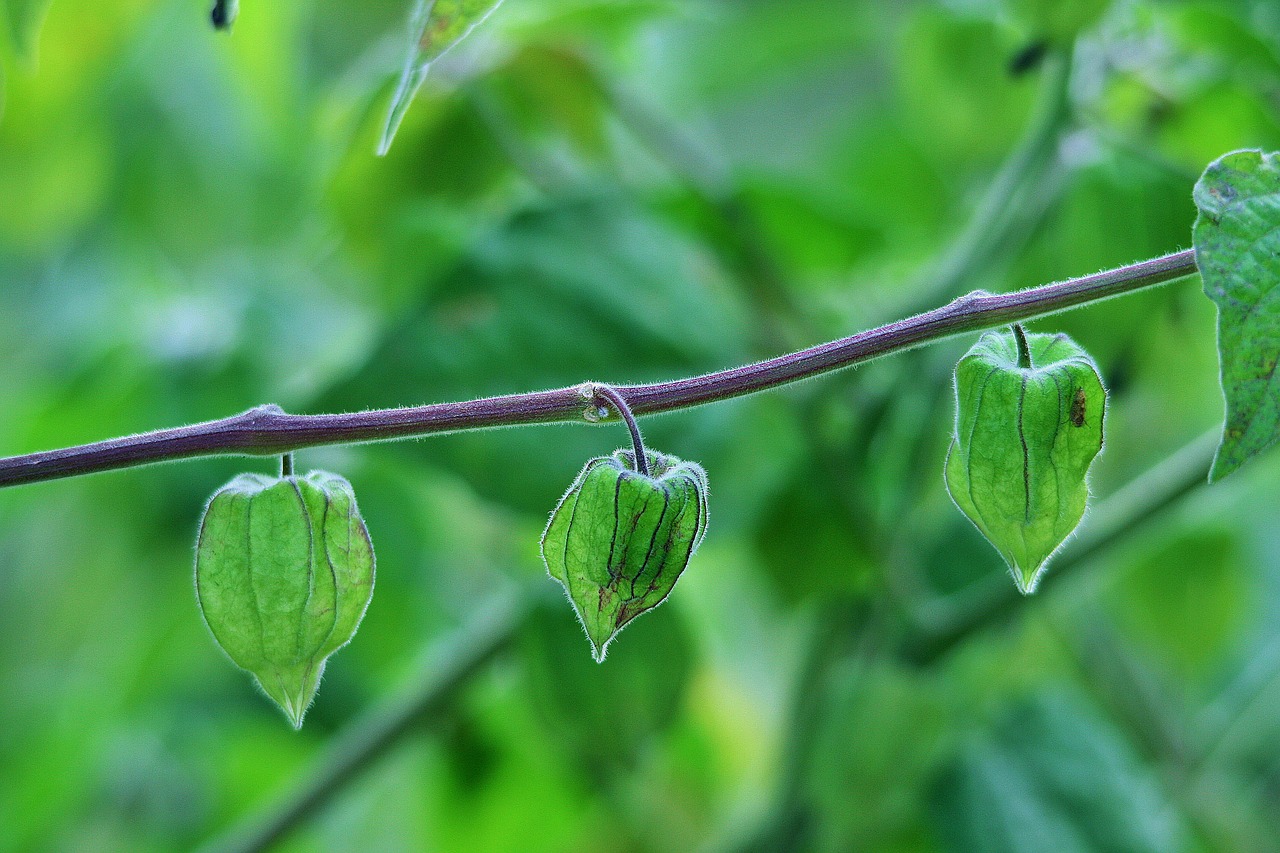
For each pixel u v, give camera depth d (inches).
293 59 37.8
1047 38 31.6
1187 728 37.2
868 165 40.3
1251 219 25.9
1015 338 26.9
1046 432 26.5
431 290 30.9
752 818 34.3
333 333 36.5
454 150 33.5
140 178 38.0
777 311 32.4
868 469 31.9
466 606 38.7
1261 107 33.4
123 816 39.7
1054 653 35.0
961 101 34.8
